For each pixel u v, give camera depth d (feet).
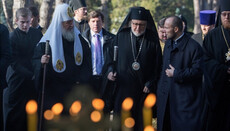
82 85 28.07
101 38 31.55
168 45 26.78
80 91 28.02
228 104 26.22
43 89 26.37
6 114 29.96
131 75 27.86
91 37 31.48
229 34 26.20
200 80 26.25
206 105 26.11
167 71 26.14
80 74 28.19
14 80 29.66
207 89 25.93
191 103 25.96
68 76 27.53
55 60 27.02
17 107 29.94
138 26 27.61
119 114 28.07
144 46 27.91
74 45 27.86
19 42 29.58
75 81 27.89
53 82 27.27
